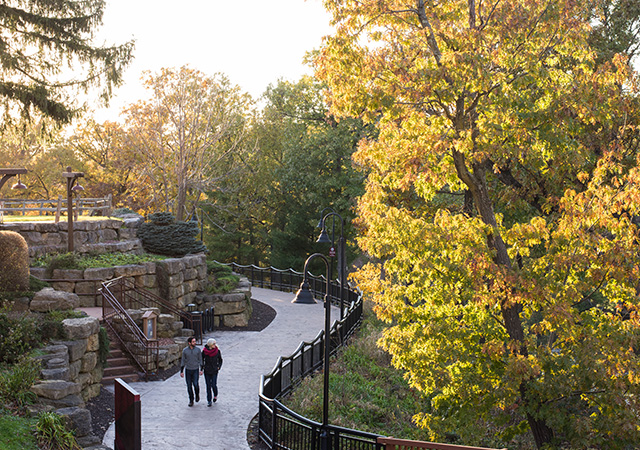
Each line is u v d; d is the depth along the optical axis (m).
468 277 12.89
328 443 11.24
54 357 13.07
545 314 12.16
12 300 15.73
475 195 14.27
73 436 10.35
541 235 12.91
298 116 48.09
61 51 23.84
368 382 18.59
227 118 42.78
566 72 14.70
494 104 13.09
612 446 12.31
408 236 13.42
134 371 17.05
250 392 15.95
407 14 14.55
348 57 13.64
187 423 13.38
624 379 12.08
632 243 12.22
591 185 12.49
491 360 13.34
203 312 24.30
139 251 26.38
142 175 42.94
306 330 25.06
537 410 12.93
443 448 8.97
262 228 56.88
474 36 12.96
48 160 56.22
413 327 14.48
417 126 13.82
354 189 39.53
